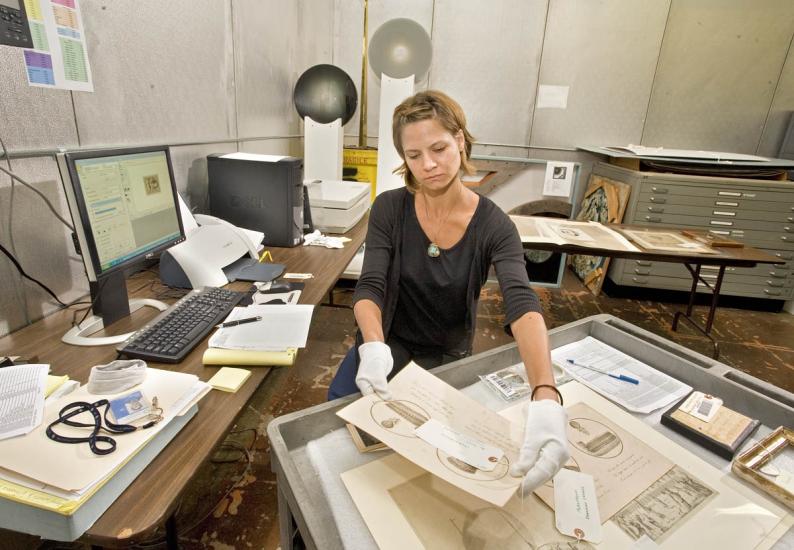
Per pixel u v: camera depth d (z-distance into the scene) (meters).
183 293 1.42
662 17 3.56
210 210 2.00
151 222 1.24
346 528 0.55
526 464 0.60
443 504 0.59
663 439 0.73
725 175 3.28
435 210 1.21
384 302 1.25
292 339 1.08
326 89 3.07
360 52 3.84
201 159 2.09
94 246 1.03
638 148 3.56
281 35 2.99
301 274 1.63
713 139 3.85
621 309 3.39
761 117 3.76
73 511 0.57
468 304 1.23
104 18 1.45
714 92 3.74
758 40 3.59
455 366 0.87
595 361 0.98
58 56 1.28
